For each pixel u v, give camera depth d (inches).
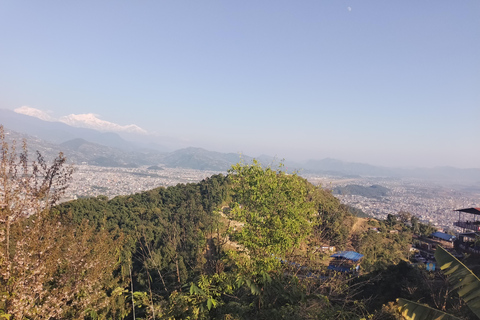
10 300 236.4
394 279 863.1
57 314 283.0
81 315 302.2
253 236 424.8
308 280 339.3
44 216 261.3
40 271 256.5
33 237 246.1
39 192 250.8
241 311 250.7
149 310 262.5
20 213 243.1
